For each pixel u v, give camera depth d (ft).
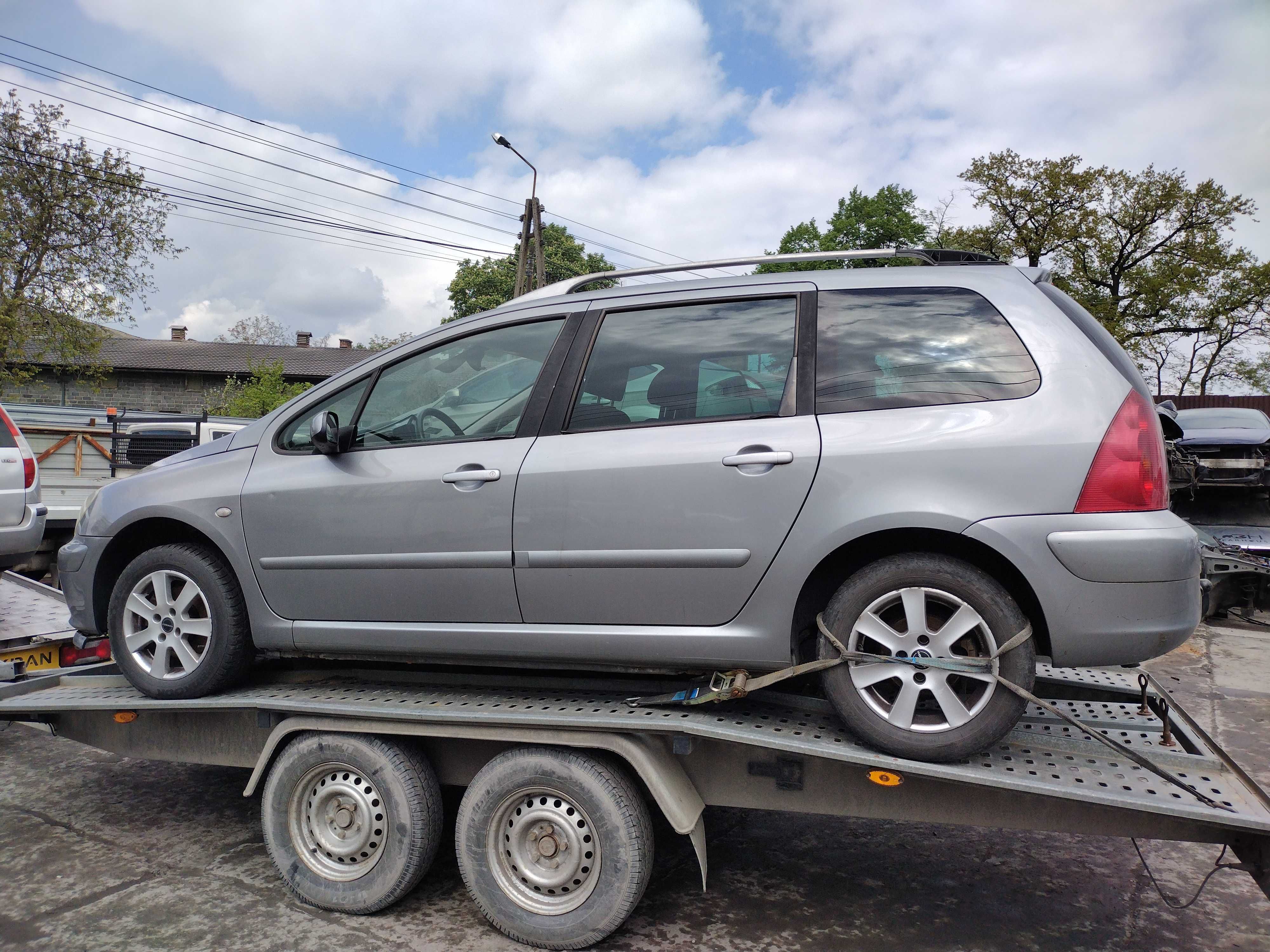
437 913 10.52
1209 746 9.41
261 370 112.57
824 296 10.09
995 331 9.32
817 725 9.70
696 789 9.96
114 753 13.34
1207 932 10.07
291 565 11.34
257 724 11.66
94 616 12.57
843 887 11.24
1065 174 100.12
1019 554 8.48
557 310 11.16
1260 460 32.27
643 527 9.70
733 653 9.48
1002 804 8.91
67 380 121.80
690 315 10.52
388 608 10.96
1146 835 8.50
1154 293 100.17
